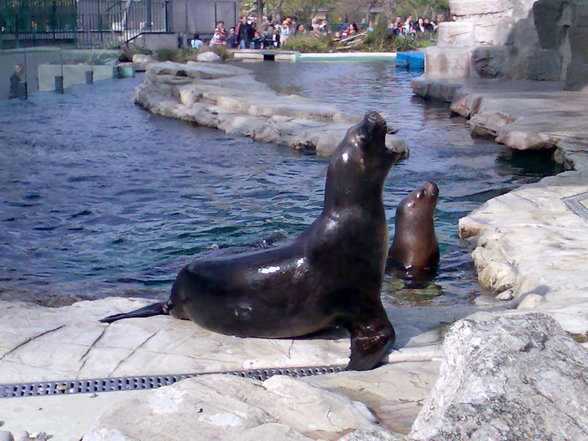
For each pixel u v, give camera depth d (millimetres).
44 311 6023
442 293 7539
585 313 5613
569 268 7188
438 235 9406
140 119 19625
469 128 17859
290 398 4246
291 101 19312
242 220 10219
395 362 5160
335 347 5387
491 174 12812
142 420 3977
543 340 3244
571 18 20750
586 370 3113
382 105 21891
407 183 12227
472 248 8852
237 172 13289
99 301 6355
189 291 5625
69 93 24984
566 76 20250
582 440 2787
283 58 39750
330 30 54031
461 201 11133
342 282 5191
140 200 11312
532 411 2881
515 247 8055
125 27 40156
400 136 16703
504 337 3215
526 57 23062
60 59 27031
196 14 47188
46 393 4629
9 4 26062
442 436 2768
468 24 25172
